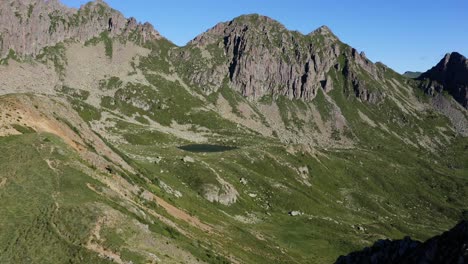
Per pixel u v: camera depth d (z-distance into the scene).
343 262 96.50
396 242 89.31
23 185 84.19
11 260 68.75
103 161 117.38
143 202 113.50
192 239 112.19
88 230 77.44
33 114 115.88
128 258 75.69
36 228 75.25
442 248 71.38
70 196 85.44
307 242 187.50
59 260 71.06
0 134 98.75
